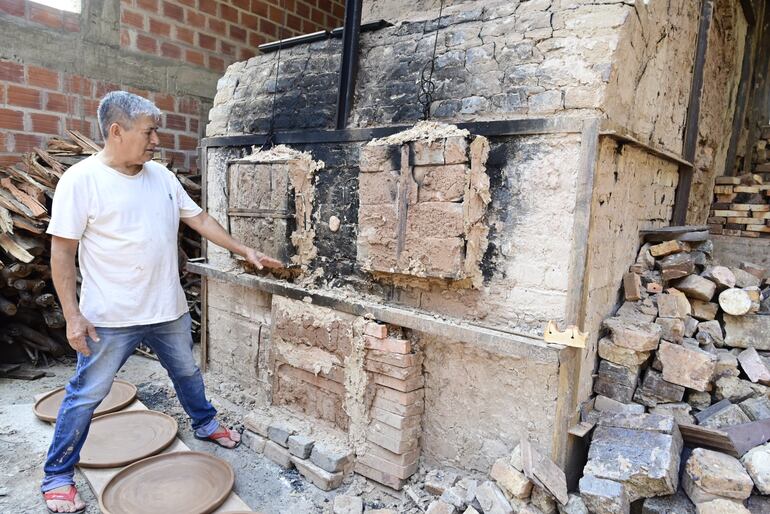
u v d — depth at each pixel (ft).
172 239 7.86
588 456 6.56
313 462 8.31
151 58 14.33
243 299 10.68
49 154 12.43
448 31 7.60
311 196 8.92
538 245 6.72
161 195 7.67
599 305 7.35
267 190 9.17
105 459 8.07
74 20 12.82
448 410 7.77
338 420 8.62
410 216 7.23
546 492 6.31
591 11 6.39
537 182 6.64
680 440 6.76
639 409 6.95
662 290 8.31
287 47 9.81
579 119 6.20
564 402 6.64
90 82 13.29
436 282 7.43
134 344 7.63
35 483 7.73
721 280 8.40
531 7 6.90
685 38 9.37
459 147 6.66
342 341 8.33
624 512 6.07
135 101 6.75
